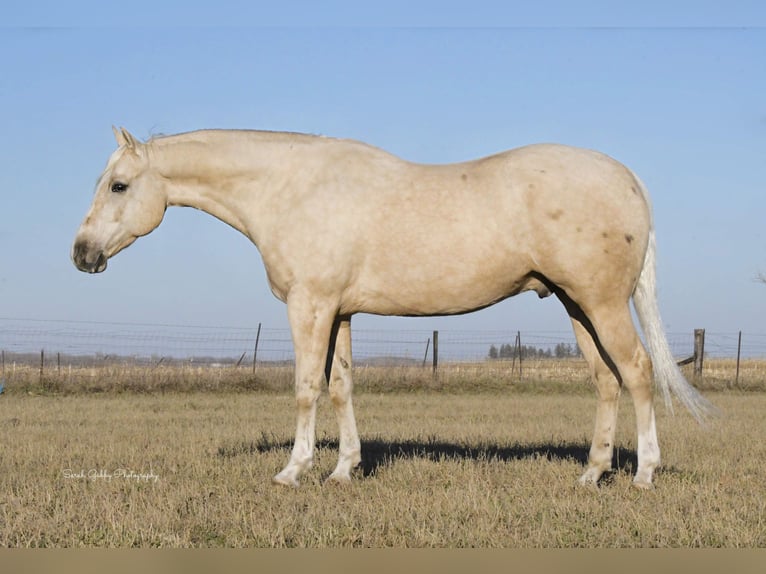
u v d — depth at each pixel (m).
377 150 7.44
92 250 7.58
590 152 7.07
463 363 27.69
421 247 6.99
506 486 7.03
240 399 19.44
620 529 5.66
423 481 7.30
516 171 6.92
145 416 14.69
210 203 7.68
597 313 6.88
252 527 5.63
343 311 7.31
